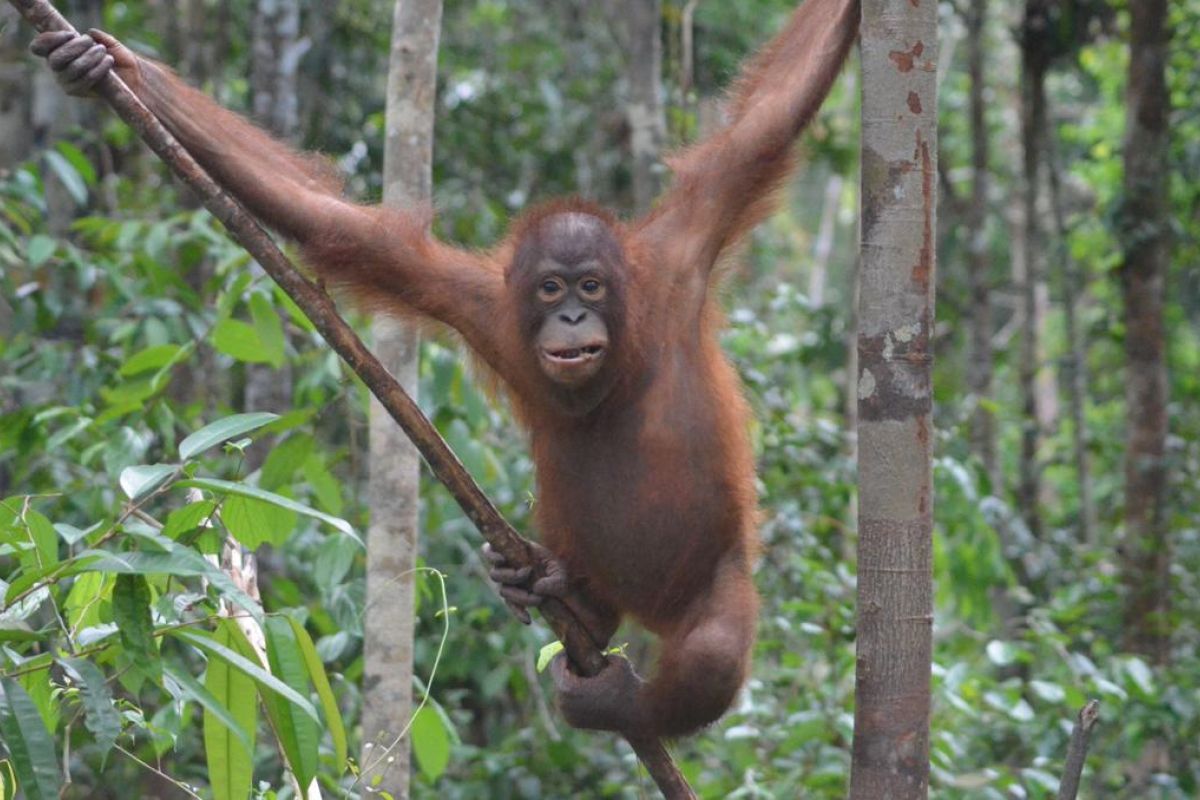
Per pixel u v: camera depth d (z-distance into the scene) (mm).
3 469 11625
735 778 10391
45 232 11695
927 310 5016
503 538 6000
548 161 18828
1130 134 15023
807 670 11008
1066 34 16781
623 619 6973
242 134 6559
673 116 14617
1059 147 22125
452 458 5785
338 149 17953
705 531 6395
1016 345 23797
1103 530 18984
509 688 14961
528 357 6395
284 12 14969
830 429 13500
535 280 6227
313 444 9070
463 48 19594
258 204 6414
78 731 8852
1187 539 14609
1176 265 17438
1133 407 14852
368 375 5613
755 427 11883
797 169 6602
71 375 10562
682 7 18609
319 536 10711
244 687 5504
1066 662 10469
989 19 24453
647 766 6301
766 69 6762
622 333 6242
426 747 8344
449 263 6676
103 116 14688
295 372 13914
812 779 9531
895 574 4961
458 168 18406
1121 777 12750
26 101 13109
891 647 4945
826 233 27172
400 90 8359
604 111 19062
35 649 5945
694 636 6098
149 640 4816
